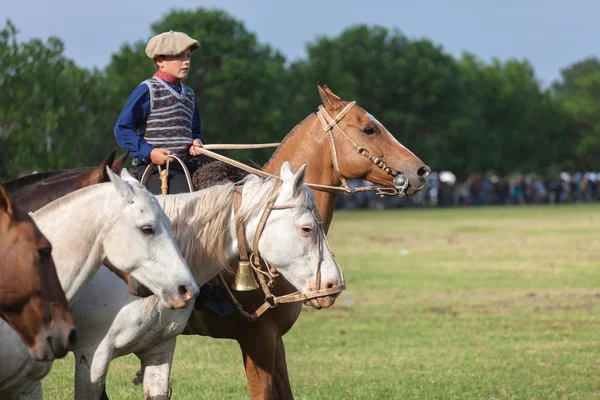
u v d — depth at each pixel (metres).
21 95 31.27
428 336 15.97
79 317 7.39
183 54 8.97
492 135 96.31
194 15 70.38
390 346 15.02
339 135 9.65
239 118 69.50
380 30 90.56
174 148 8.85
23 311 6.03
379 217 62.00
